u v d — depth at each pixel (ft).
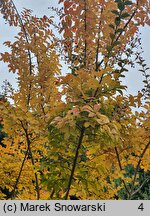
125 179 13.92
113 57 13.87
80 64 14.20
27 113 13.55
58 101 15.35
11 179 17.33
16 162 17.48
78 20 13.38
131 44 13.65
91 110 9.81
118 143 11.68
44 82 15.96
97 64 13.76
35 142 16.56
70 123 9.71
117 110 13.03
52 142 11.95
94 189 12.37
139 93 13.15
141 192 30.81
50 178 12.29
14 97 15.87
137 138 14.08
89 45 14.25
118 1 11.52
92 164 12.61
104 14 13.51
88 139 11.52
